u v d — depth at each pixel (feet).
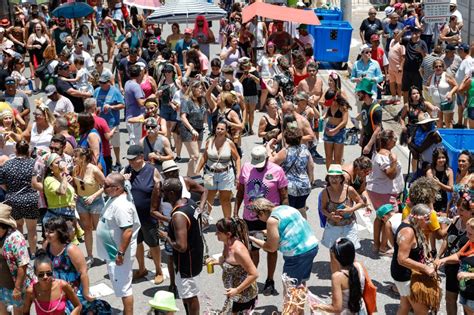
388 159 40.22
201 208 37.52
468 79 56.44
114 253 32.68
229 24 95.14
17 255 30.58
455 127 60.85
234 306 30.55
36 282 28.84
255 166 36.11
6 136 44.83
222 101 48.83
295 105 49.55
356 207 35.19
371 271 38.55
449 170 42.52
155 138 42.01
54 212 38.14
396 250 30.76
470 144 48.47
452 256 30.63
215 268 39.47
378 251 40.40
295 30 86.89
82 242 42.78
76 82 64.18
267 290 36.11
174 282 36.27
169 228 31.35
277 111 47.60
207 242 42.50
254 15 74.59
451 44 64.39
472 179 37.50
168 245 35.04
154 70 64.59
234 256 29.81
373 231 42.42
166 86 54.39
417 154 44.57
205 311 32.94
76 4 86.02
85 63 71.46
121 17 104.83
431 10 59.72
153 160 41.47
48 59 67.97
